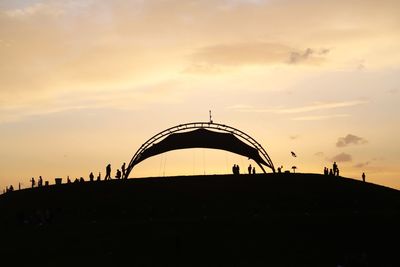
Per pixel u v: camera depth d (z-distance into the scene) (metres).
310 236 59.44
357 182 74.94
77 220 67.88
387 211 65.69
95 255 57.03
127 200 72.38
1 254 57.25
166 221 61.66
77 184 77.12
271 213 67.69
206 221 61.31
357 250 57.69
